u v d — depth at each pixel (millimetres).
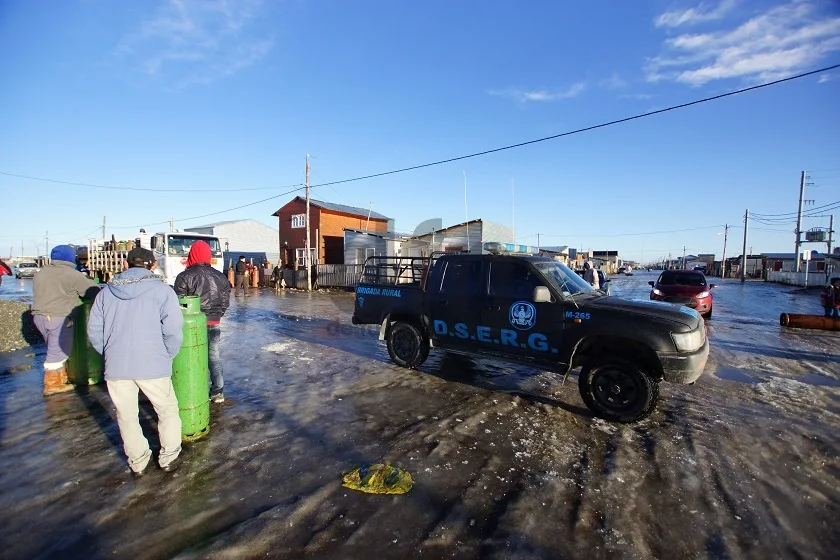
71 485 3158
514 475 3432
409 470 3469
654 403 4426
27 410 4598
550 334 5055
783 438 4215
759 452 3908
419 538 2627
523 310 5273
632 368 4465
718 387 5895
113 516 2799
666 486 3299
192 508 2895
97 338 3178
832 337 9844
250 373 6301
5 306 8102
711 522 2854
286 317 12523
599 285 14117
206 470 3404
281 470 3426
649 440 4148
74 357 5367
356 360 7168
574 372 6512
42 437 3939
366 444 3941
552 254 37688
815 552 2578
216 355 4898
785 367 7016
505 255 5730
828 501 3129
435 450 3844
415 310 6398
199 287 4715
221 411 4715
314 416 4605
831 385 6031
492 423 4520
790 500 3135
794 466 3652
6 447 3742
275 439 4004
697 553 2553
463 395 5422
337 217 31312
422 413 4766
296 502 2977
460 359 7293
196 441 3930
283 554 2465
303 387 5641
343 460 3617
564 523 2811
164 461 3396
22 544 2527
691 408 5055
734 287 33219
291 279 25547
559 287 5246
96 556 2434
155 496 3031
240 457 3637
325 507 2928
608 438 4188
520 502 3039
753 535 2729
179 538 2590
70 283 5102
